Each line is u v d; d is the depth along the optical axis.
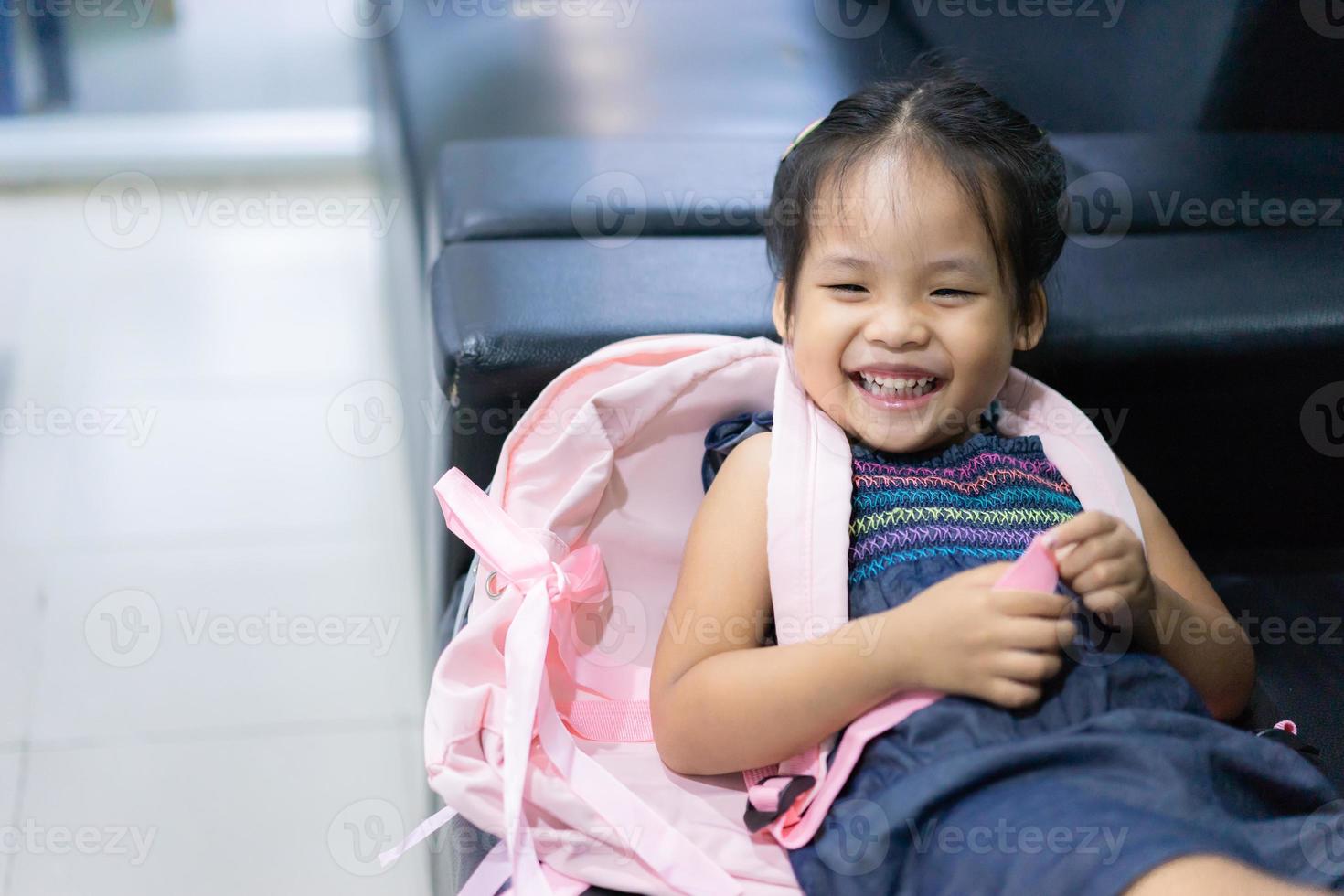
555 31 1.98
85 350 2.14
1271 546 1.30
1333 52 1.46
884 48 1.93
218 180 2.65
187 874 1.31
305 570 1.71
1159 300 1.22
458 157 1.54
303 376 2.09
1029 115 1.64
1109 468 1.03
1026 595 0.84
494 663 0.95
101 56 2.98
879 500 0.97
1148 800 0.79
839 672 0.86
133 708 1.50
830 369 0.97
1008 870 0.76
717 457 1.06
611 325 1.22
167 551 1.73
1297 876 0.78
